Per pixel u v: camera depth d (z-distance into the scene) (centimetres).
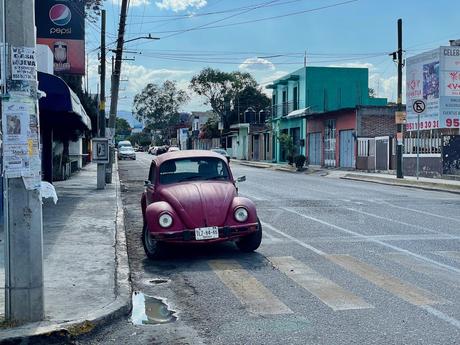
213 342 544
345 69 4659
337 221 1340
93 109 3731
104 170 2159
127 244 1075
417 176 2609
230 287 748
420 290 721
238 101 7994
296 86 4847
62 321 568
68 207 1556
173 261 918
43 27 2339
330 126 4016
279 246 1030
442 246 1023
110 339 560
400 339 541
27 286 562
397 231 1196
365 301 673
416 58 2994
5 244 564
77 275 771
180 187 961
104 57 2597
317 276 801
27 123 549
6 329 544
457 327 576
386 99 4756
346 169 3669
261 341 542
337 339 543
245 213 921
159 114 12025
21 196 556
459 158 2691
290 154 4338
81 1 2355
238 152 6850
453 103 2808
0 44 548
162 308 663
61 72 2366
